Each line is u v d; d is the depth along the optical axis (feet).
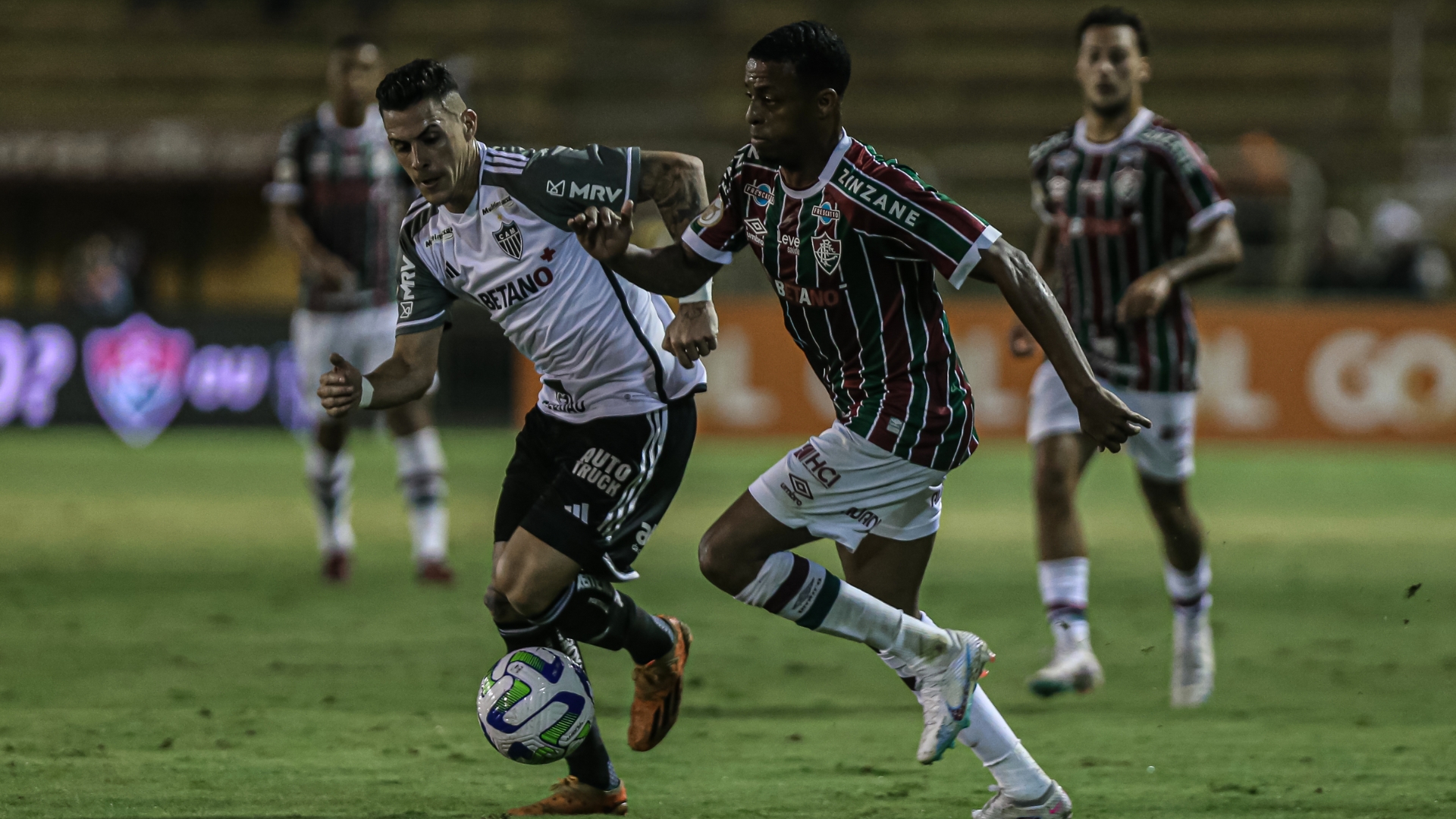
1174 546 65.57
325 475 96.07
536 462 50.26
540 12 275.18
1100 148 67.36
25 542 114.32
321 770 50.72
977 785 49.67
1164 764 52.70
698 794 48.37
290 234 94.53
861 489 43.62
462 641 76.84
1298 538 120.06
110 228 248.73
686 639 50.14
